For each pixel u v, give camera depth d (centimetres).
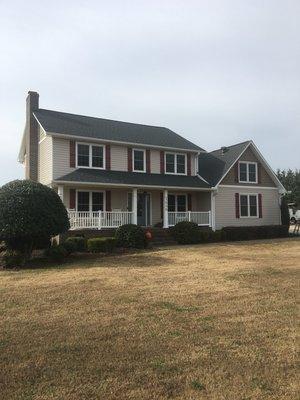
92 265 1405
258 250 1806
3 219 1463
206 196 2744
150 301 855
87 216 2277
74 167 2330
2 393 454
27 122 2591
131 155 2541
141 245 1922
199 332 652
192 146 2800
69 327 686
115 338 628
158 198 2641
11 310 803
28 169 2528
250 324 690
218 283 1033
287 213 2973
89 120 2678
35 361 542
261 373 499
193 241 2200
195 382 477
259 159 2936
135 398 443
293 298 866
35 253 1680
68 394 451
